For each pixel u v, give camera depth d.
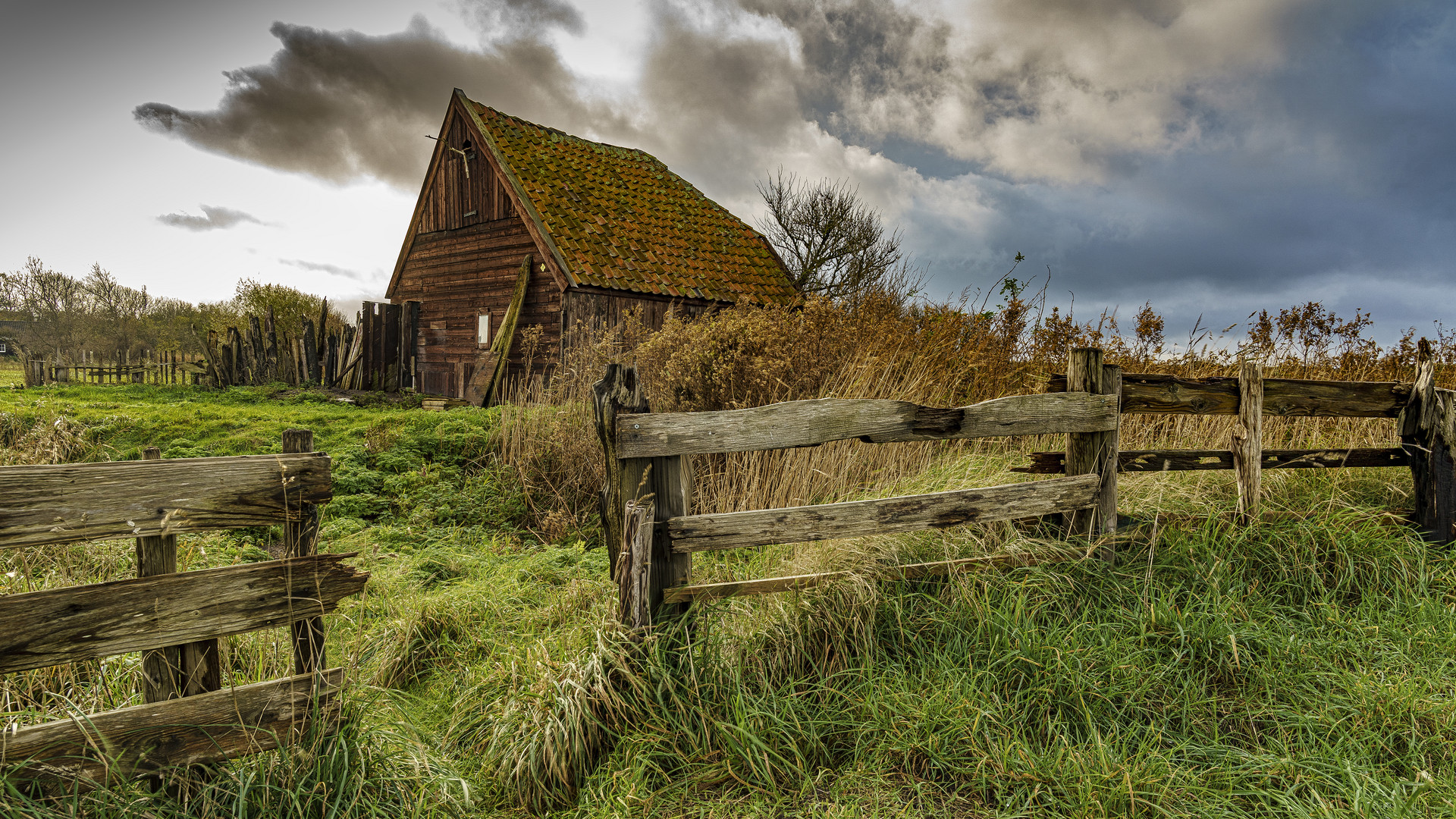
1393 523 4.14
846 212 18.86
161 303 37.88
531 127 15.70
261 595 2.28
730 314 6.73
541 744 2.64
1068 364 3.92
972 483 4.61
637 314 8.11
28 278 37.28
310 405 13.08
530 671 2.97
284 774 2.30
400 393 14.80
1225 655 3.07
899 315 7.70
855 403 3.31
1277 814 2.31
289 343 17.48
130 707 2.10
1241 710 2.88
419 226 16.20
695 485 5.48
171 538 2.19
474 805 2.56
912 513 3.39
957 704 2.74
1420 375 4.20
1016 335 7.26
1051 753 2.56
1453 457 4.08
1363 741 2.62
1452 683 2.86
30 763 1.97
